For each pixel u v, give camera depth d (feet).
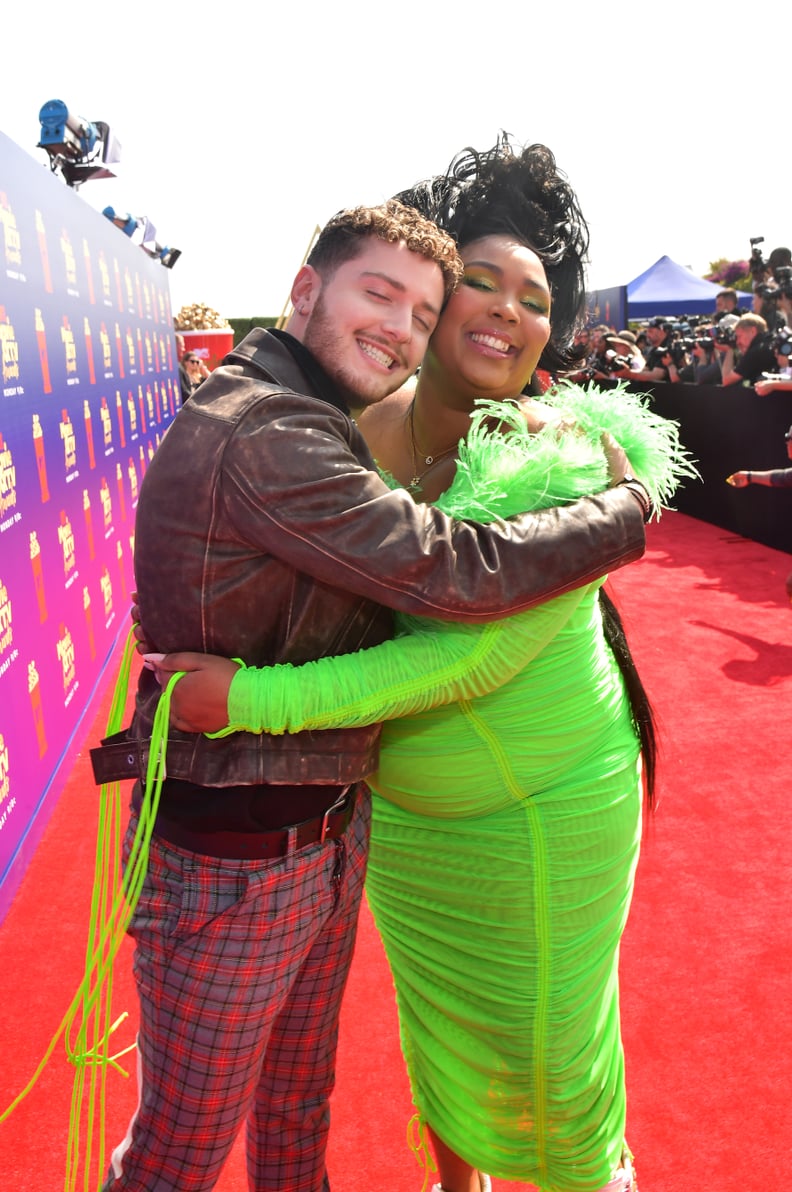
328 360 4.46
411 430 5.83
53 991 8.28
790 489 22.77
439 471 5.63
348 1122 6.73
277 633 4.22
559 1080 5.11
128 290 22.94
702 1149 6.33
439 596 3.94
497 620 4.12
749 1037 7.34
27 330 11.97
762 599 19.20
